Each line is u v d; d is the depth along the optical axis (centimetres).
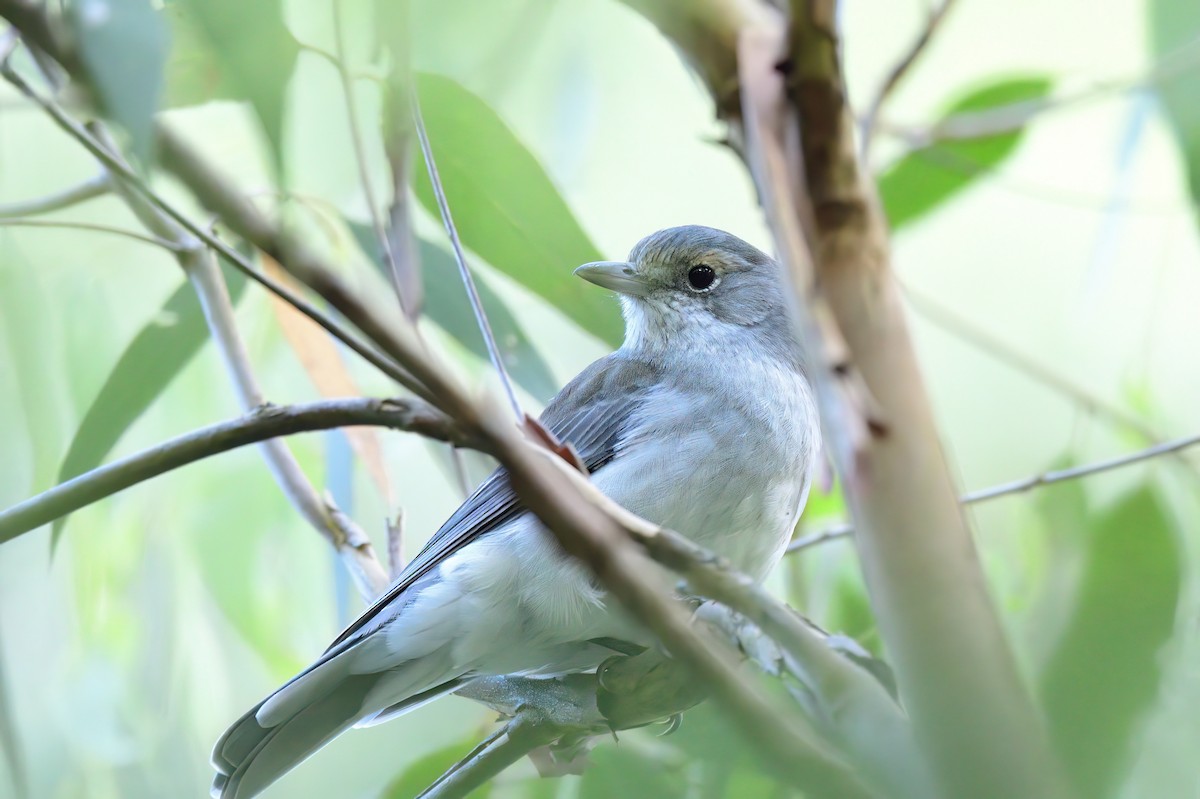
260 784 780
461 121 731
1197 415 1024
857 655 491
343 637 789
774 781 629
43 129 980
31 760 927
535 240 782
